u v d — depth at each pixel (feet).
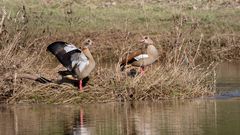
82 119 58.39
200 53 95.45
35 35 90.27
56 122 57.21
